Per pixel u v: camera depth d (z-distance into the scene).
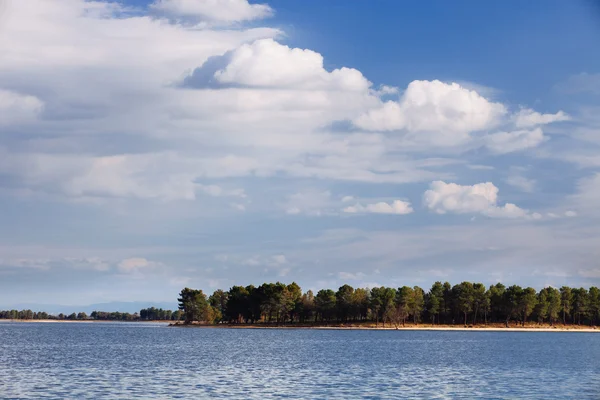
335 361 133.38
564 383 95.06
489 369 117.75
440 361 136.38
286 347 188.88
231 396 77.56
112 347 184.00
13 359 133.62
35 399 74.06
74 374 102.00
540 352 174.38
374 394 80.50
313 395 79.06
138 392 80.38
